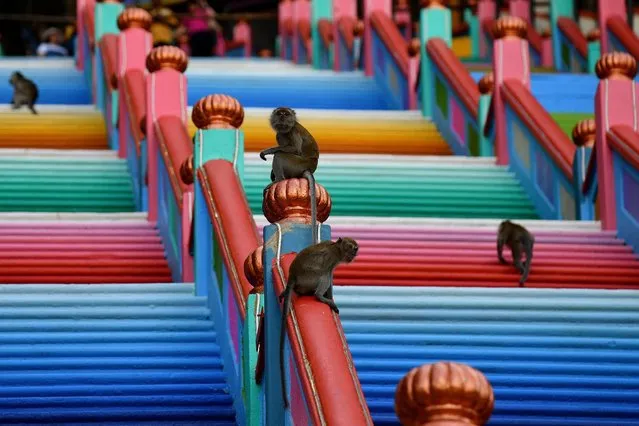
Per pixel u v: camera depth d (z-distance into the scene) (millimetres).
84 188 18562
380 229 15492
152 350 11945
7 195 18297
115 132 20812
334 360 8281
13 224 15758
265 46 47938
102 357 11914
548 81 24953
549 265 14852
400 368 11523
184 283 13406
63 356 11906
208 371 11680
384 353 11781
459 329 12320
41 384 11469
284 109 10617
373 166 18641
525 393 11250
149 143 16016
